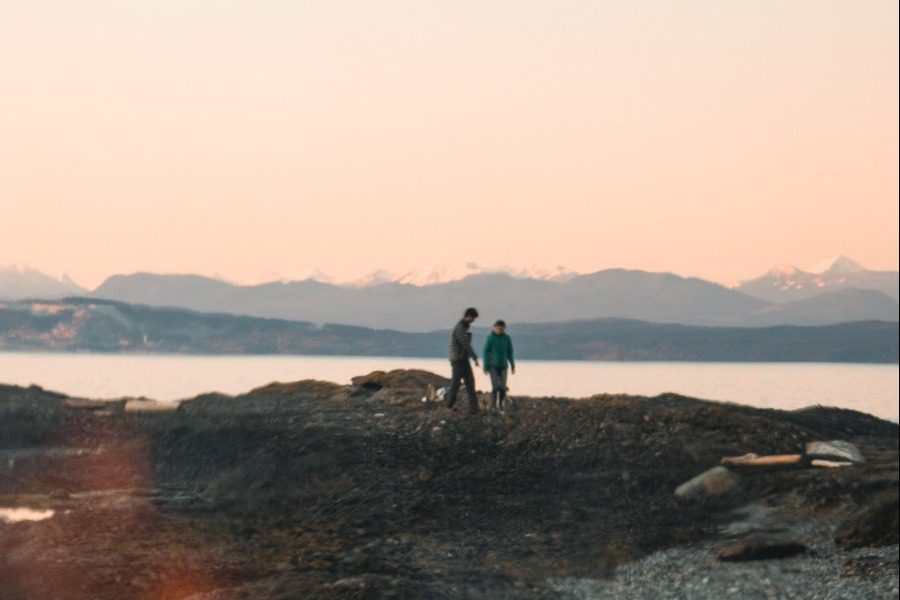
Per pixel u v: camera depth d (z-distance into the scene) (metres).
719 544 19.70
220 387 169.62
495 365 31.31
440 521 22.11
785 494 22.56
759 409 34.22
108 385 171.12
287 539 20.67
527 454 26.94
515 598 16.80
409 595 16.00
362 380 40.28
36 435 34.00
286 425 31.03
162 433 32.66
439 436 28.77
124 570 17.61
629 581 17.94
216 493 26.20
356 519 22.14
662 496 23.36
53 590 16.73
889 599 15.66
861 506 21.03
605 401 33.00
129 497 25.94
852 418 34.78
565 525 21.62
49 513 24.06
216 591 16.39
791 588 16.86
